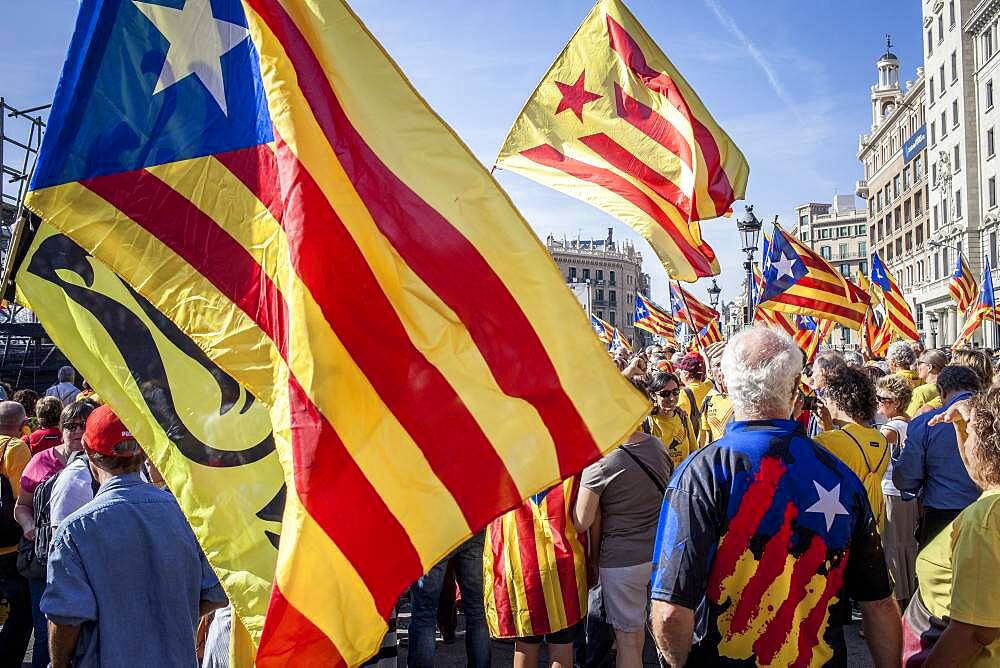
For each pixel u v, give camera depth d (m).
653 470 4.30
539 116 5.85
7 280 2.67
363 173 2.49
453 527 2.42
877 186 73.00
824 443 4.30
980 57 48.56
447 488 2.44
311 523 2.25
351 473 2.32
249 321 2.51
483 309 2.55
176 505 3.03
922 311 60.44
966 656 2.41
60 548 2.77
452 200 2.57
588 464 2.53
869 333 16.73
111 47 2.63
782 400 2.53
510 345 2.55
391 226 2.50
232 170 2.59
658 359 11.33
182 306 2.55
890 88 80.75
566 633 4.36
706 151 5.48
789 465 2.40
